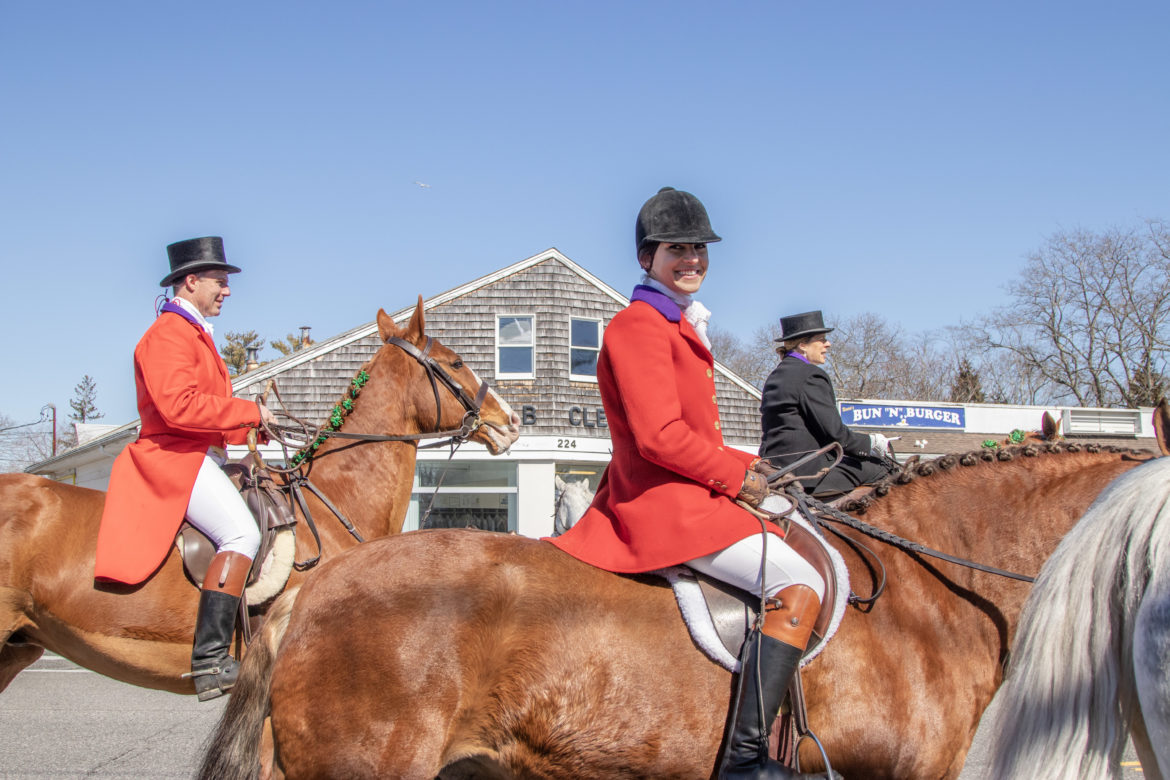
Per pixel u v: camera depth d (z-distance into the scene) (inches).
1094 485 134.0
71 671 398.0
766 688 113.6
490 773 117.8
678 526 119.3
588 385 764.0
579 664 114.0
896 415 836.0
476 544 124.2
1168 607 97.5
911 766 121.0
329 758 112.1
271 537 175.6
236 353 1785.2
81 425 1379.2
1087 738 104.0
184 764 241.9
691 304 131.8
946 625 127.6
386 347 215.8
